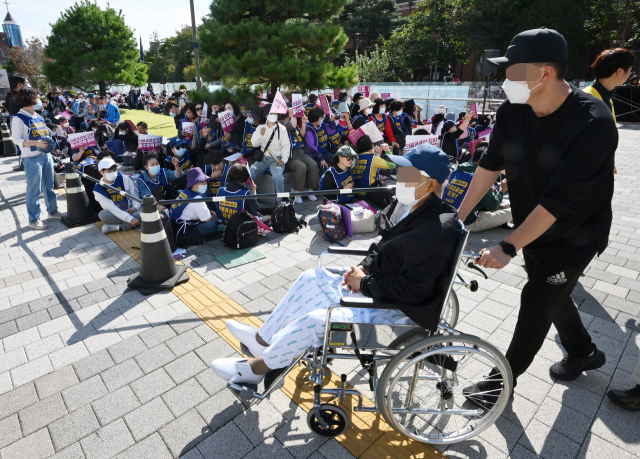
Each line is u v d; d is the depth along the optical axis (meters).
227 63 9.98
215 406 2.65
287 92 11.53
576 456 2.27
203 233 5.19
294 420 2.53
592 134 1.89
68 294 4.01
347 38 10.65
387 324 2.26
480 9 34.56
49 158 5.83
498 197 5.32
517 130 2.23
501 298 3.86
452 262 2.09
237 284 4.20
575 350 2.74
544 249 2.21
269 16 11.20
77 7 28.11
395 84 20.42
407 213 2.39
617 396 2.58
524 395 2.70
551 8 31.47
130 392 2.77
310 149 7.59
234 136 8.14
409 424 2.47
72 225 5.79
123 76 29.27
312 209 6.73
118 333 3.40
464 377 2.84
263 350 2.62
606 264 4.46
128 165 8.88
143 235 4.00
